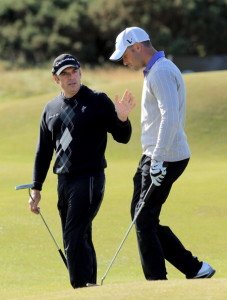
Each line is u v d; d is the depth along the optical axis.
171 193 36.72
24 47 150.12
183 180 40.53
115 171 45.69
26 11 153.88
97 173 20.11
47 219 31.83
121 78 91.38
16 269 25.30
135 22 155.25
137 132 55.47
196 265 20.80
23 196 37.19
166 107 19.27
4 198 36.94
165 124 19.19
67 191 20.03
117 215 32.62
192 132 54.97
